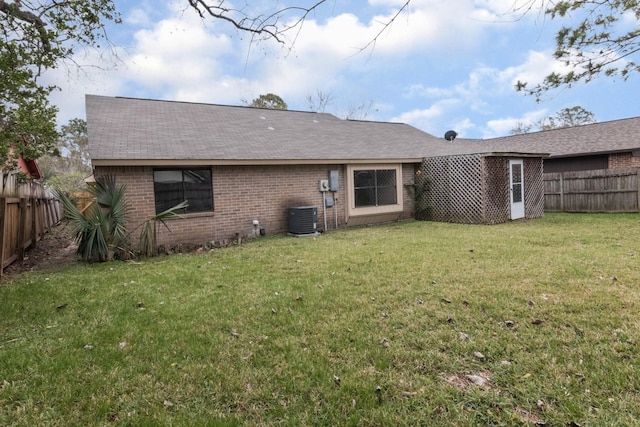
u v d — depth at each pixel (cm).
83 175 2712
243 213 1019
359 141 1375
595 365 280
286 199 1091
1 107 552
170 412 246
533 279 498
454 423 226
